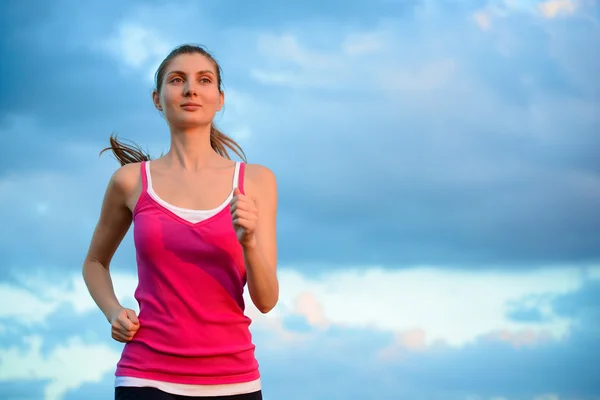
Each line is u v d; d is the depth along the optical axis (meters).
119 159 3.76
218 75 3.52
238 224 3.05
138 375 3.16
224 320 3.21
